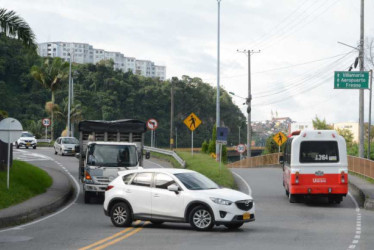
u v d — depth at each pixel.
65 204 22.23
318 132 22.39
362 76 34.28
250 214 14.73
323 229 15.14
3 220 16.02
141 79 173.50
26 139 55.56
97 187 21.83
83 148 24.36
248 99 59.78
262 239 13.06
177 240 12.84
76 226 15.72
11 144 27.28
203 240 12.84
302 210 20.56
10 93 134.62
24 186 23.78
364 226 15.90
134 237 13.35
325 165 22.25
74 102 140.50
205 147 59.97
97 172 21.92
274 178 35.06
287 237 13.45
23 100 136.00
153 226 15.67
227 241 12.70
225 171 32.28
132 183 15.64
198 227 14.50
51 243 12.38
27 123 125.75
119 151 22.28
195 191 14.70
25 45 26.23
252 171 41.53
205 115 180.62
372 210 20.91
